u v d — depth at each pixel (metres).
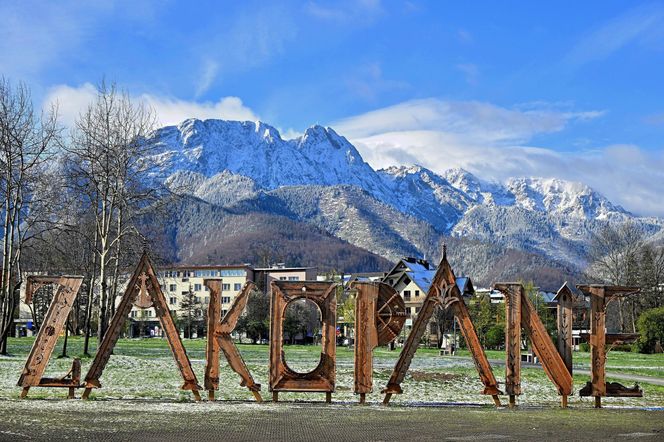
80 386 20.97
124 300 21.47
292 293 21.42
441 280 21.81
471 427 16.03
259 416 17.50
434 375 35.53
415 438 14.20
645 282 106.38
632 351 85.94
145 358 42.28
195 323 135.25
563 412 20.08
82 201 47.56
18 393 22.45
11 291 43.34
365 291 21.81
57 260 57.12
